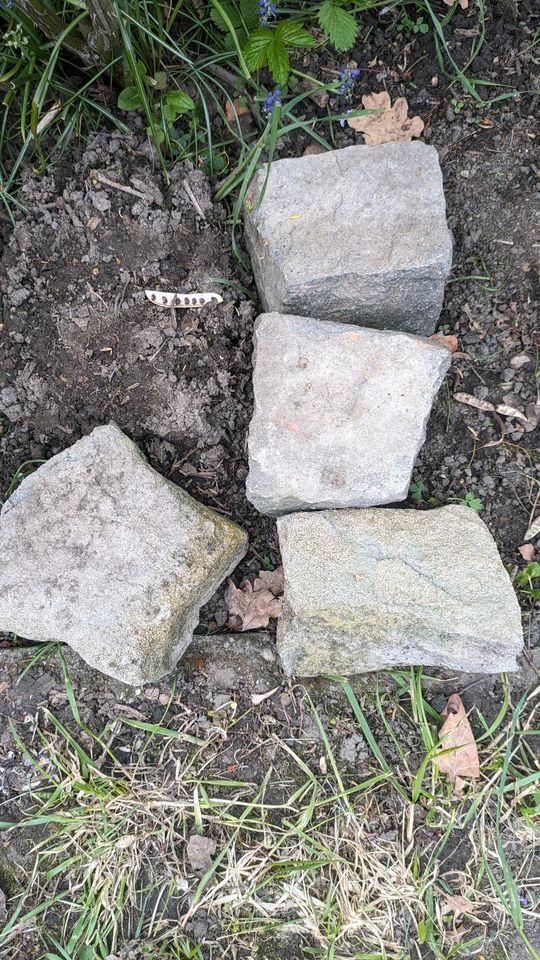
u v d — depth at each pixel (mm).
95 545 572
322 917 575
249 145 651
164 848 588
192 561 571
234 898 577
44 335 610
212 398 620
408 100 649
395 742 600
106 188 606
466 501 638
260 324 576
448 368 612
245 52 565
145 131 629
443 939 579
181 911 581
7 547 575
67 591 566
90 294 607
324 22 565
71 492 582
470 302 642
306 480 566
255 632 631
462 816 595
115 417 616
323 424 563
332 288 571
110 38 574
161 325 609
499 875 589
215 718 605
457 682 618
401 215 569
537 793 593
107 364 610
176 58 639
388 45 649
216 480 636
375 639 569
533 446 639
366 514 586
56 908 584
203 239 622
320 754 601
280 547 591
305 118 654
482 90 643
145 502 579
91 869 584
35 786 601
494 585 565
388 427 561
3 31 623
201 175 623
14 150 641
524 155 637
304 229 575
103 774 593
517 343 640
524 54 640
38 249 608
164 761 601
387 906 579
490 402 642
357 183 580
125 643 556
